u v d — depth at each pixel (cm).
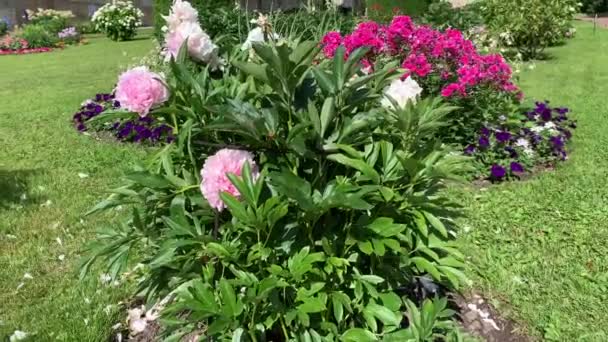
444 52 516
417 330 200
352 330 197
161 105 198
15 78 1073
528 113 566
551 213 397
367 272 212
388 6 1345
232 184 178
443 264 216
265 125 181
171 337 219
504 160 479
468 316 280
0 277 319
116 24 1780
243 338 197
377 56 498
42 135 609
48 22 1956
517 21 1107
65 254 346
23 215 400
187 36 205
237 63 183
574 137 580
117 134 587
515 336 268
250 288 183
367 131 204
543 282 311
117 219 390
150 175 197
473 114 501
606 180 455
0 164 514
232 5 1277
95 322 272
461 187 445
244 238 194
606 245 351
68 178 474
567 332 269
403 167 194
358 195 175
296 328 202
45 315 281
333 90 188
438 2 1283
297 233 194
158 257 190
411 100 193
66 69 1182
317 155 190
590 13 2534
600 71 991
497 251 344
